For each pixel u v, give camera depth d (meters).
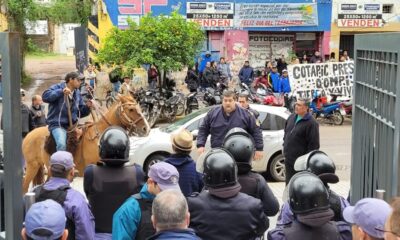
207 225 4.00
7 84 3.82
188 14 26.77
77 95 8.98
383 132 4.97
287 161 8.49
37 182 9.62
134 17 26.22
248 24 27.34
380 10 28.28
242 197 4.08
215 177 4.04
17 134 3.91
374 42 5.32
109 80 21.70
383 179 4.94
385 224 2.84
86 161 8.88
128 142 5.04
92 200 4.96
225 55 27.42
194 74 22.25
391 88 4.77
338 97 20.30
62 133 8.73
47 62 43.59
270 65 23.39
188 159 5.50
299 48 28.33
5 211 3.98
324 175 4.46
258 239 4.37
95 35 26.64
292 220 3.96
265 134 11.77
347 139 17.64
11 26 27.98
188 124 11.99
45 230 3.52
